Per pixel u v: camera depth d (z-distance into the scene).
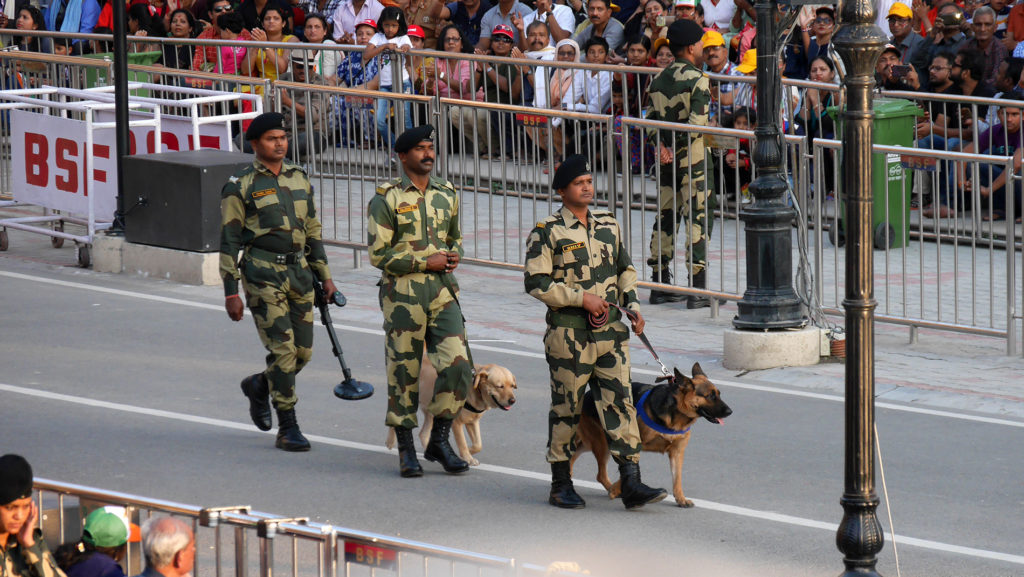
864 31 14.78
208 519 12.70
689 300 31.52
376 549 12.09
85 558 12.68
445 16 48.06
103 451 21.59
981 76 38.06
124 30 34.06
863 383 15.02
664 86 31.36
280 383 21.55
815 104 37.56
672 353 27.52
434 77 40.31
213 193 33.31
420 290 20.17
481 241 34.59
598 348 18.80
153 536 12.05
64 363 26.72
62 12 53.44
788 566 16.84
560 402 18.97
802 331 26.22
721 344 28.23
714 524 18.42
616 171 31.73
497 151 33.50
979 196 27.17
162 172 33.69
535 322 30.14
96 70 40.50
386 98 34.59
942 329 27.48
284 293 21.34
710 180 30.94
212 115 38.94
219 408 24.03
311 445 22.03
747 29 42.44
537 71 39.88
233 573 16.20
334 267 36.06
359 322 30.17
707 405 18.47
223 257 21.34
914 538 17.78
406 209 20.20
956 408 23.58
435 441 20.59
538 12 45.38
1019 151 35.41
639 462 21.22
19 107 38.62
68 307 31.28
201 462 21.12
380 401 24.56
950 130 37.66
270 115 21.20
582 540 17.81
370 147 35.06
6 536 11.76
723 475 20.42
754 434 22.33
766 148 26.33
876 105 36.84
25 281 33.94
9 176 40.41
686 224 30.58
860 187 14.94
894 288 31.50
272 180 21.31
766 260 26.34
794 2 25.77
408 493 19.77
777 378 25.55
